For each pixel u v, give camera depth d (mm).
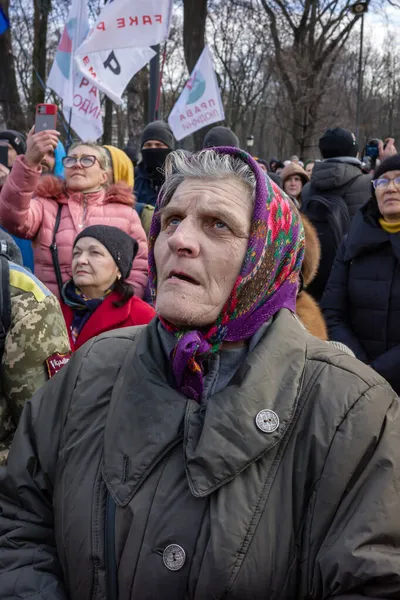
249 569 1155
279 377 1279
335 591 1150
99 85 5438
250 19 25000
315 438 1223
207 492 1182
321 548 1182
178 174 1378
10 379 2008
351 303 3523
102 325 2859
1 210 3350
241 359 1355
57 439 1440
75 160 3537
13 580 1341
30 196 3316
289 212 1378
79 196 3541
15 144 4801
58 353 2053
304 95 22875
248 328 1328
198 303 1277
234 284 1301
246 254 1291
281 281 1379
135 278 3586
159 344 1383
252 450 1198
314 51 23562
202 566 1161
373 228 3441
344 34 23688
